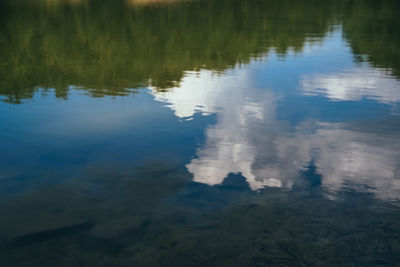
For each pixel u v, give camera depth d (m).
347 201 4.12
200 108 7.70
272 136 6.13
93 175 4.71
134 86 9.71
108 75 11.16
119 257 3.18
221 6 44.53
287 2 50.81
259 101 8.27
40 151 5.46
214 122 6.81
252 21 30.05
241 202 4.10
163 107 7.73
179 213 3.87
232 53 15.41
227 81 10.31
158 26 26.33
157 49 16.72
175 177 4.67
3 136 6.05
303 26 26.23
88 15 33.66
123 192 4.30
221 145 5.72
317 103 8.13
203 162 5.11
